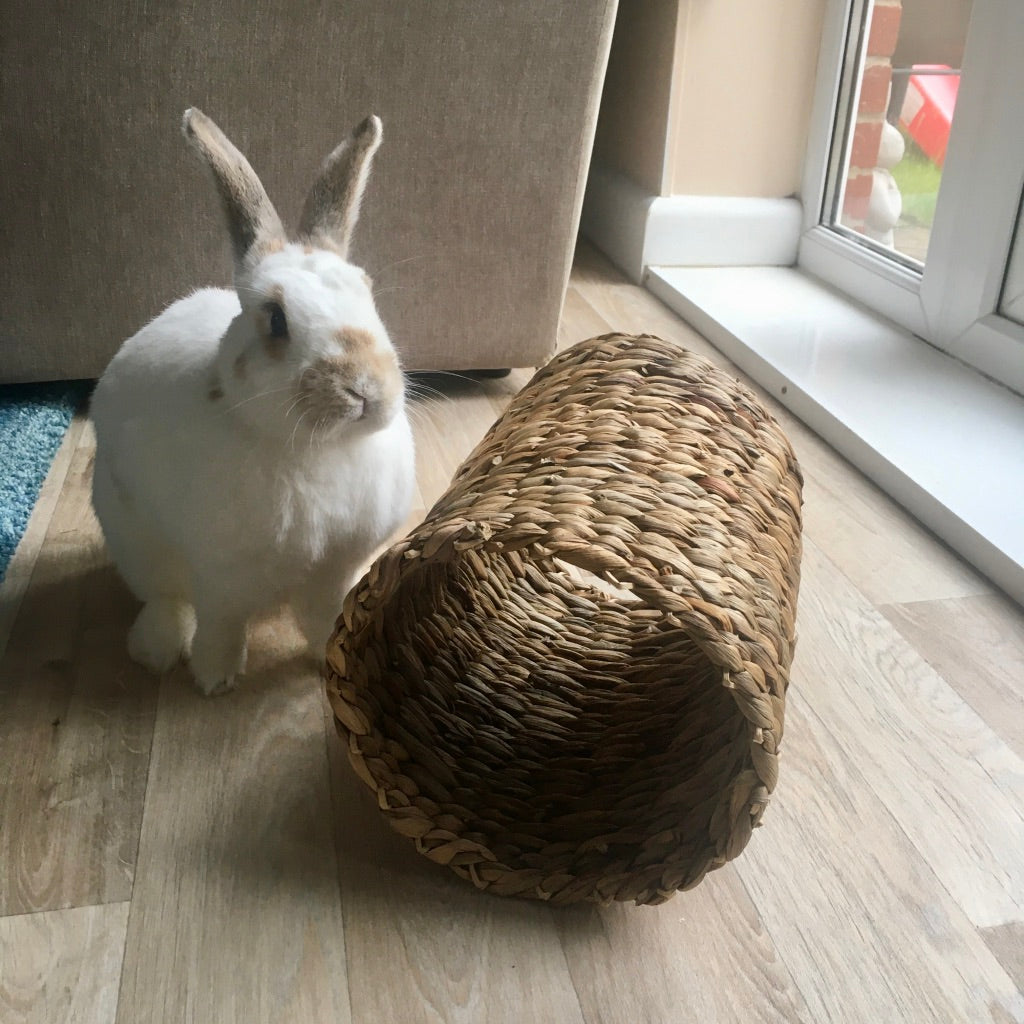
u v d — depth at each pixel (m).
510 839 0.91
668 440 0.94
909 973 0.85
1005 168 1.63
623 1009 0.82
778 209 2.32
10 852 0.92
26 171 1.47
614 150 2.58
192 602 1.20
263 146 1.51
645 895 0.85
